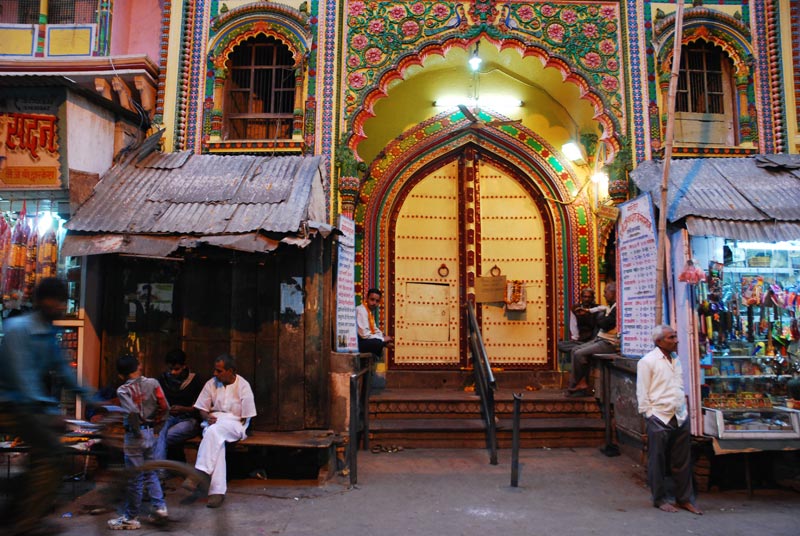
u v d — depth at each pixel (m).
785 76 7.23
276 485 5.46
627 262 6.46
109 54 7.54
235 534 4.29
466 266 8.53
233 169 6.60
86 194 6.07
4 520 3.32
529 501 5.04
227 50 7.32
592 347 7.23
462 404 7.21
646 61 7.31
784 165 6.47
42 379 3.61
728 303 5.85
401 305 8.50
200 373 6.00
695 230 5.42
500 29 7.38
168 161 6.71
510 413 7.25
